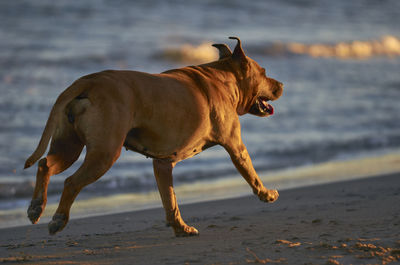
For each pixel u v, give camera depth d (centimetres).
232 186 1338
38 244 735
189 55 3494
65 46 3388
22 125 1841
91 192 1280
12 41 3391
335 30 4931
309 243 639
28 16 4125
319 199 1052
